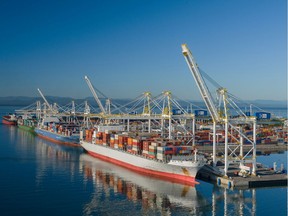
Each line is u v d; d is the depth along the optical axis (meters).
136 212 62.81
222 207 66.38
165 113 120.69
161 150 86.50
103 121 185.62
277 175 83.94
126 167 99.38
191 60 81.94
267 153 139.75
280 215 62.88
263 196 72.44
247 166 85.50
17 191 73.38
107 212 62.44
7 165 99.56
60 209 63.22
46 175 88.00
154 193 73.75
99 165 102.12
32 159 110.50
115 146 108.00
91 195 71.56
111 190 75.38
